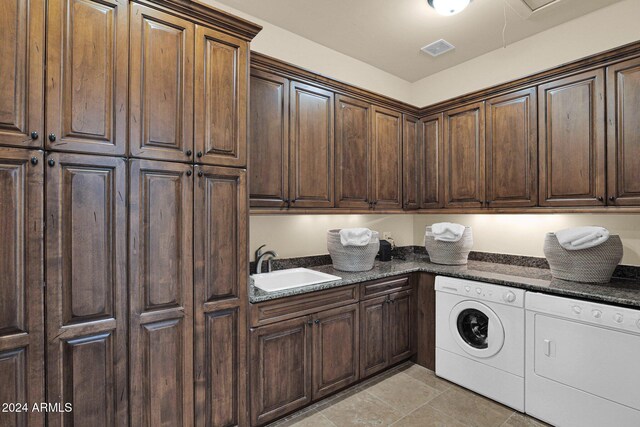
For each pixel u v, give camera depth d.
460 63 3.27
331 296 2.31
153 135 1.55
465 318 2.56
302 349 2.15
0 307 1.26
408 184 3.17
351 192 2.71
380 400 2.36
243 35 1.85
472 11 2.42
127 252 1.49
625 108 2.06
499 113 2.68
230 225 1.79
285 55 2.68
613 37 2.34
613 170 2.11
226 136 1.78
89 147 1.40
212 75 1.73
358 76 3.19
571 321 1.98
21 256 1.29
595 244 2.10
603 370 1.86
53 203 1.34
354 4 2.34
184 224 1.64
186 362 1.65
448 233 2.90
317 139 2.50
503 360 2.28
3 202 1.26
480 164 2.80
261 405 1.95
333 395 2.42
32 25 1.31
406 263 3.10
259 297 1.92
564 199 2.32
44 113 1.32
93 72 1.42
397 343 2.76
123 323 1.49
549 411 2.06
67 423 1.37
